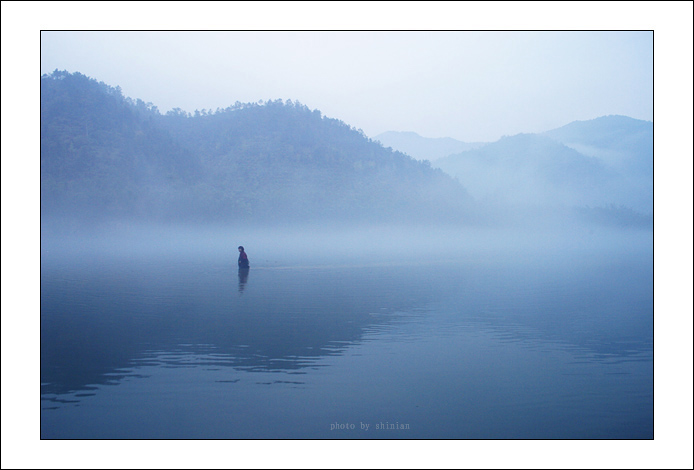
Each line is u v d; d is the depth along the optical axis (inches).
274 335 645.9
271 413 423.5
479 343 615.8
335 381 489.7
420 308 826.8
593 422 415.5
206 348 585.6
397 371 515.8
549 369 524.4
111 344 598.5
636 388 475.8
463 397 455.8
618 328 692.1
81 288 1024.9
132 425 405.4
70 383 479.2
